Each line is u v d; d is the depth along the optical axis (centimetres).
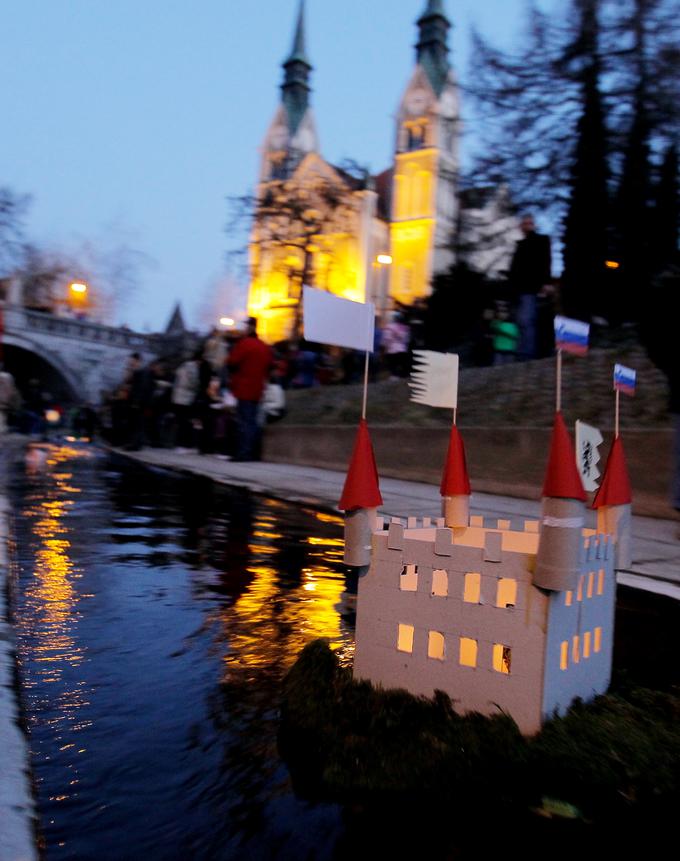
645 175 1443
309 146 9150
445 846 170
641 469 837
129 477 1079
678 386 649
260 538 593
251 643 315
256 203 3139
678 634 362
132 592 398
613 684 250
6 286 5862
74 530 588
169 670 281
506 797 187
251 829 175
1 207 3098
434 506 806
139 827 175
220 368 1634
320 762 206
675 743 203
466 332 1748
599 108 1447
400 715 209
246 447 1398
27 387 6612
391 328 1703
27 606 361
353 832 174
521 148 1514
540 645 199
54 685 263
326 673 242
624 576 489
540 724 200
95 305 6588
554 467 195
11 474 1039
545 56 1469
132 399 1791
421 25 8400
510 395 1202
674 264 1317
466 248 1725
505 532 250
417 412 1280
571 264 1473
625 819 180
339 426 1274
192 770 202
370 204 7881
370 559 228
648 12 1394
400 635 223
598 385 1110
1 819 166
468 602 209
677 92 1388
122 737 222
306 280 3225
